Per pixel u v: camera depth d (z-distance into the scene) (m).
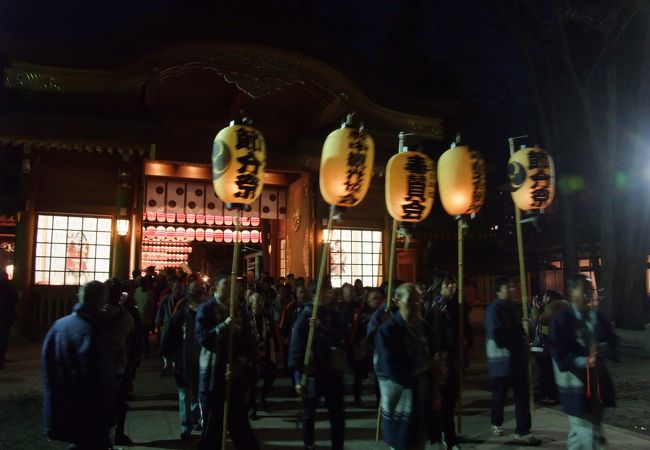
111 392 4.50
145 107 15.26
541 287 27.20
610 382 5.22
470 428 7.56
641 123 16.55
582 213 21.86
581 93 17.06
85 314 4.48
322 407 8.84
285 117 17.42
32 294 14.23
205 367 5.64
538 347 9.16
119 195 14.91
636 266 16.62
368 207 17.97
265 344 8.43
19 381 10.12
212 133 16.23
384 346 4.82
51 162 14.64
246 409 5.61
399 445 4.68
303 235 17.62
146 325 13.03
